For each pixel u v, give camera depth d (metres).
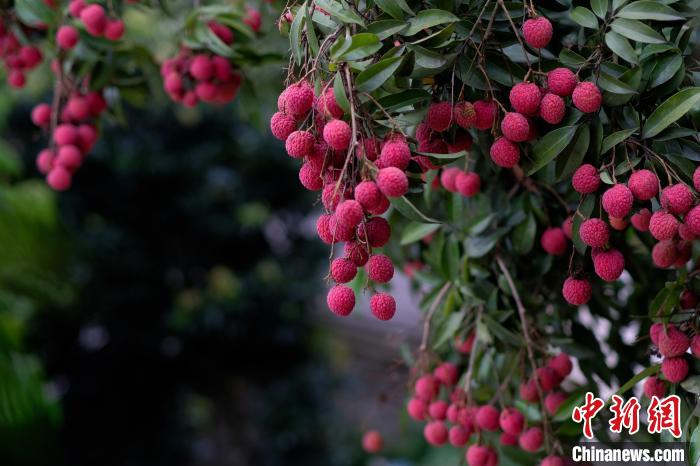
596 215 1.13
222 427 4.16
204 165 3.90
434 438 1.44
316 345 4.29
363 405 4.23
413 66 1.01
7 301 3.11
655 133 1.02
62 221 3.58
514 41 1.09
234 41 1.70
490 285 1.42
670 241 1.10
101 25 1.58
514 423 1.34
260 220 4.03
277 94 2.33
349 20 0.97
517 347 1.43
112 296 3.70
